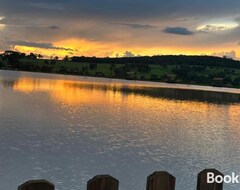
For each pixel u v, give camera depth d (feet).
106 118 193.06
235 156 115.44
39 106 231.71
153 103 331.57
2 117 167.53
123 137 134.31
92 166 89.66
